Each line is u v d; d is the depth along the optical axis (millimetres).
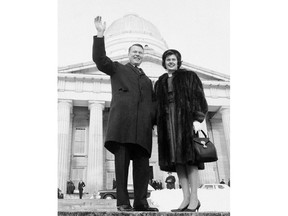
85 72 31531
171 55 6340
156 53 30188
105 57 5855
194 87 6078
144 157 5906
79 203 17281
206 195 16312
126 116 5801
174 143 5902
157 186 24672
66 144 29016
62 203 17328
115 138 5648
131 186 20266
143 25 37750
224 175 30922
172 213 4891
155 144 30016
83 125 34031
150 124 6012
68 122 29812
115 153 5766
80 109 34250
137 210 5672
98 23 5809
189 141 5746
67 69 30703
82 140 33656
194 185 5832
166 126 5988
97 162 29125
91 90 31219
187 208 5727
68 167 31547
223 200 16078
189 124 5836
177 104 5965
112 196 22984
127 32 37188
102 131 31312
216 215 4973
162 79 6273
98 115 30562
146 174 5848
